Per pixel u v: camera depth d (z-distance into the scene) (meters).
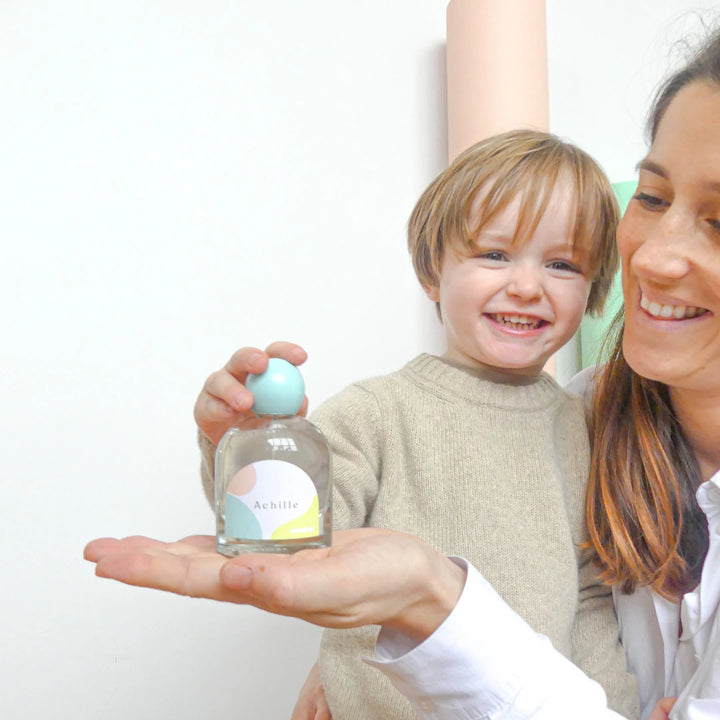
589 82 1.82
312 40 1.67
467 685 0.57
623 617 0.94
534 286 0.92
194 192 1.57
